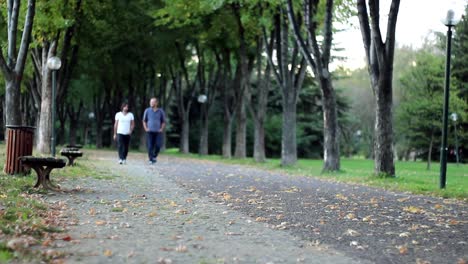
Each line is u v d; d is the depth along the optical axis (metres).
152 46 33.28
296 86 22.98
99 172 15.09
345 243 6.43
